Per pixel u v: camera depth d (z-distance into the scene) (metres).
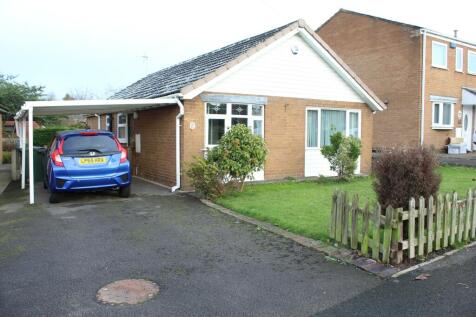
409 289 4.67
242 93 12.49
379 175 6.08
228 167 10.06
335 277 5.03
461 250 6.05
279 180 13.32
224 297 4.47
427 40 22.03
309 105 14.11
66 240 6.57
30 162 9.53
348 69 14.59
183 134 11.44
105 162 9.55
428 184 5.79
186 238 6.69
